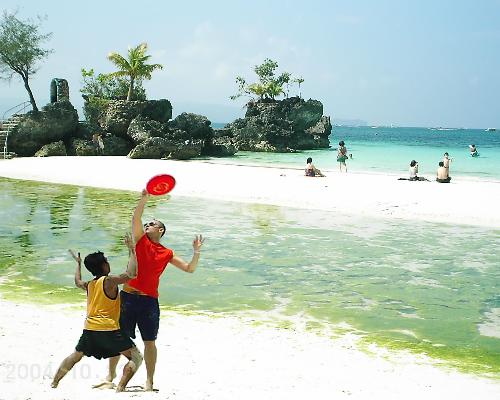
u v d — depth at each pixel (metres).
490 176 36.38
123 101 53.72
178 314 10.14
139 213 6.16
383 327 9.86
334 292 11.93
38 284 11.79
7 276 12.37
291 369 7.49
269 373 7.26
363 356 8.30
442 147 85.38
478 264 14.59
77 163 39.50
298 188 27.53
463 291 12.21
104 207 22.30
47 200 23.86
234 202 24.16
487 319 10.43
